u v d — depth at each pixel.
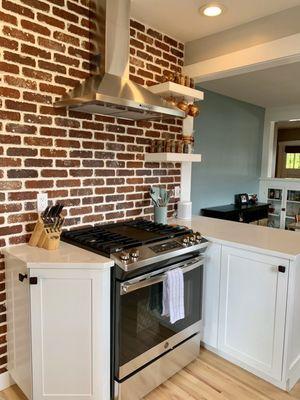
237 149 5.23
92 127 2.22
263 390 1.96
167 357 2.02
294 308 1.91
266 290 1.97
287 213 5.70
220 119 4.78
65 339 1.64
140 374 1.85
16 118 1.82
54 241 1.81
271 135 5.86
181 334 2.10
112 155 2.38
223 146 4.92
